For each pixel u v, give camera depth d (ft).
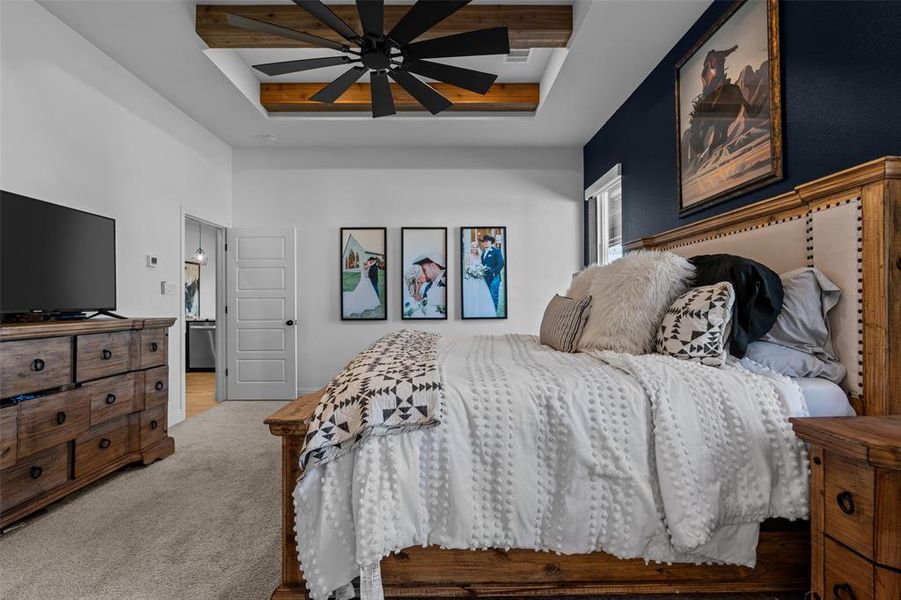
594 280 7.94
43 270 7.50
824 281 4.98
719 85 7.82
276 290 15.53
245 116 13.06
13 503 6.15
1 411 5.93
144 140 11.02
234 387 15.43
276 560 5.40
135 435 8.46
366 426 3.99
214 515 6.57
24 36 7.85
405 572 4.34
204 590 4.82
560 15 9.03
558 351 7.40
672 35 9.08
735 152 7.39
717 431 4.22
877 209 4.39
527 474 4.18
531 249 15.90
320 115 13.44
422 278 15.79
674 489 4.05
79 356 7.13
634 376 4.59
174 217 12.24
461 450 4.18
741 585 4.31
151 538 5.92
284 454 4.42
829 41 5.59
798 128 6.09
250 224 15.71
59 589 4.84
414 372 4.66
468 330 15.83
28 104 7.94
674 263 6.21
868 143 5.09
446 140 15.23
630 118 11.78
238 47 9.37
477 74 7.96
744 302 5.18
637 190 11.42
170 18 8.63
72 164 8.86
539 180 15.93
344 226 15.83
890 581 3.10
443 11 6.42
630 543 4.12
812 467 3.83
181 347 12.33
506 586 4.32
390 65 7.82
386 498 3.95
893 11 4.80
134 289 10.64
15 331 6.06
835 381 4.75
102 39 9.18
